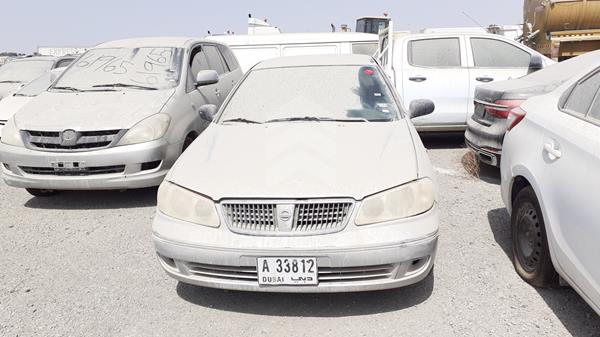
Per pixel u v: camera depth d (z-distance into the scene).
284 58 4.55
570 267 2.43
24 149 4.55
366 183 2.60
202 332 2.66
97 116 4.61
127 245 3.87
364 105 3.62
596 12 8.45
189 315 2.83
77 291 3.16
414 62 6.77
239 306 2.90
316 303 2.89
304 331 2.63
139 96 4.98
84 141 4.46
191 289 3.12
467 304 2.81
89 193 5.32
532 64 6.21
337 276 2.52
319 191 2.54
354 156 2.87
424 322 2.66
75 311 2.92
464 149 6.80
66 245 3.93
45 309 2.96
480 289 2.97
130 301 3.01
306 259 2.47
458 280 3.09
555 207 2.57
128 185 4.52
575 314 2.66
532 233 2.93
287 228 2.51
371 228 2.50
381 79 3.96
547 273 2.83
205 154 3.08
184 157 3.12
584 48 8.67
